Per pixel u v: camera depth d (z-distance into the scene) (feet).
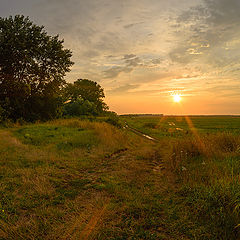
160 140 57.67
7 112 67.31
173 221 11.60
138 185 17.76
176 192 16.06
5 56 65.92
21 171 19.77
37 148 31.30
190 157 26.05
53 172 20.42
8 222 11.08
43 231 10.52
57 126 60.29
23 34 67.72
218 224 10.86
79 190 16.58
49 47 73.92
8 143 33.37
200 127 130.31
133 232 10.52
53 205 13.71
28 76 75.87
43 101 81.10
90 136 42.09
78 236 10.12
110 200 14.55
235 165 19.86
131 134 67.21
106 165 25.30
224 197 13.03
